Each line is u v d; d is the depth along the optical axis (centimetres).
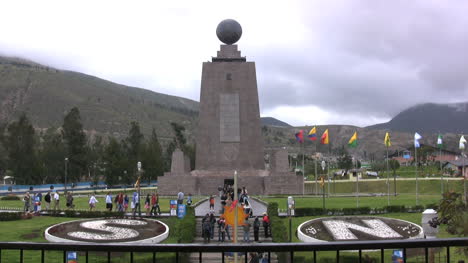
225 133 6881
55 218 3966
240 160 6831
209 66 6994
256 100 6944
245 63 7000
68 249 575
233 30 6969
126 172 8700
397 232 3288
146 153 9625
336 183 7781
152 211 4225
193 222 3338
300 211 3962
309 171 12112
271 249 553
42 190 8275
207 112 6925
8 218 3825
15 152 8912
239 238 3241
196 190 6581
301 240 3141
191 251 556
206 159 6850
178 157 6925
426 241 557
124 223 3419
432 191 6906
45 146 9856
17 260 2228
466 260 1944
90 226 3297
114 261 1923
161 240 3070
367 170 12406
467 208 1792
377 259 2230
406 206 4294
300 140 6159
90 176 11419
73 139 9388
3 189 7969
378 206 4397
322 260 2153
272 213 3491
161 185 6612
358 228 3300
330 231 3231
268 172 6719
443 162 11988
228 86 6962
